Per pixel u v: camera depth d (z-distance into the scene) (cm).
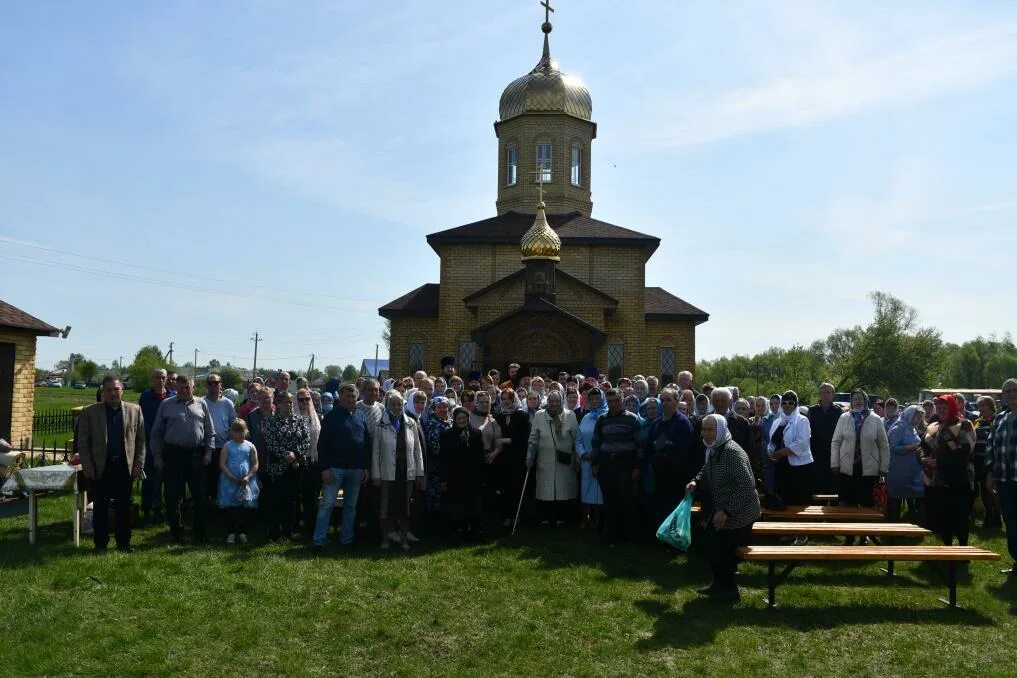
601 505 1141
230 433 1074
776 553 787
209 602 778
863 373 7550
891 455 1212
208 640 691
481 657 675
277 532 1052
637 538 1055
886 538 1099
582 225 2870
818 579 921
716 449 828
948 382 10138
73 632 693
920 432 1255
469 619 757
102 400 976
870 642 704
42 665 627
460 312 2705
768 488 1244
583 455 1130
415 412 1204
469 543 1059
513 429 1192
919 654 674
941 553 794
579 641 707
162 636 692
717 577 835
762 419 1304
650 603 807
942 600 833
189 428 1023
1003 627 747
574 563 957
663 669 648
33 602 758
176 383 1038
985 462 1134
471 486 1071
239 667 646
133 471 970
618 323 2714
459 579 877
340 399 1045
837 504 1188
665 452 1044
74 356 10175
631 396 1220
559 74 3138
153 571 862
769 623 753
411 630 726
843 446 1152
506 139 3175
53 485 987
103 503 956
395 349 2859
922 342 7450
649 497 1066
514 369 1594
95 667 632
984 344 10556
